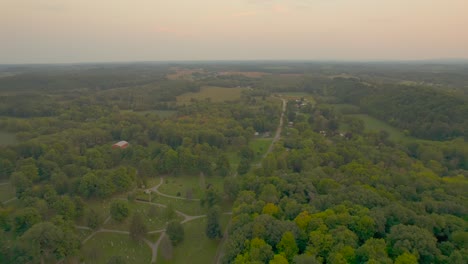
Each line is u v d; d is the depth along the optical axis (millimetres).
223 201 115125
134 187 122625
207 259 83000
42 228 75938
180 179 136875
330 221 73000
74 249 78438
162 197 119125
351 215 76438
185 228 97938
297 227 73125
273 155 137875
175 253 85562
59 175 116312
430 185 97438
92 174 115062
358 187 91125
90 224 93312
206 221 99000
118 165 147625
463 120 159875
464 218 78062
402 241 64312
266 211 84000
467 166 133000
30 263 72125
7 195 115500
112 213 96188
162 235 93812
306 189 96438
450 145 143375
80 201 99750
